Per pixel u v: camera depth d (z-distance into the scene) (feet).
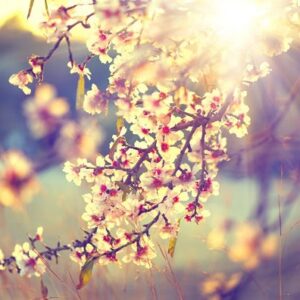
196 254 5.54
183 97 2.77
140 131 3.47
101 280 4.71
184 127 3.25
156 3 2.70
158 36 2.65
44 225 6.39
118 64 3.31
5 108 14.47
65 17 3.22
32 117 1.76
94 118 2.15
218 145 3.30
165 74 2.62
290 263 3.71
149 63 2.66
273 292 3.37
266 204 2.00
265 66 3.08
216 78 2.97
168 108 3.25
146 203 3.45
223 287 2.39
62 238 6.24
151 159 3.50
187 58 2.81
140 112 3.34
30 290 4.69
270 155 2.44
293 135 2.54
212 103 3.26
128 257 3.51
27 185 1.85
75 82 14.32
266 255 1.79
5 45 11.88
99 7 2.77
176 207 3.31
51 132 1.82
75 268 5.31
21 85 3.43
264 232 1.80
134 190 3.43
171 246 3.45
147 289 4.78
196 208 3.32
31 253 3.63
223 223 1.88
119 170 3.51
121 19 2.76
